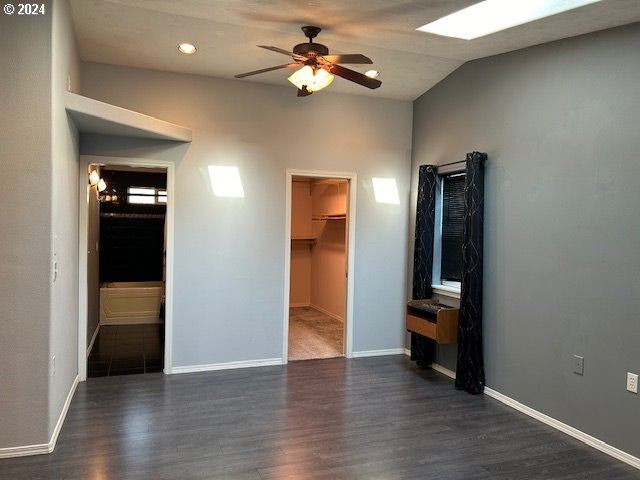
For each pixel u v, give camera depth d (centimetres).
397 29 357
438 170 502
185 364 470
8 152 284
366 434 337
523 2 309
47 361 296
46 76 288
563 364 351
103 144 437
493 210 422
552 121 363
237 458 297
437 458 304
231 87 477
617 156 314
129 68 445
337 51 420
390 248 545
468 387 427
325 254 786
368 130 531
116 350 549
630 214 305
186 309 468
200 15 354
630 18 298
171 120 459
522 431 349
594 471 293
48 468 280
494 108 421
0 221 284
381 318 545
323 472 282
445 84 489
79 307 436
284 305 504
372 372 483
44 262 292
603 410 321
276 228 497
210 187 471
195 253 469
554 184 361
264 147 490
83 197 432
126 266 779
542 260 370
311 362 514
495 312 418
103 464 286
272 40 396
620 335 311
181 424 347
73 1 342
